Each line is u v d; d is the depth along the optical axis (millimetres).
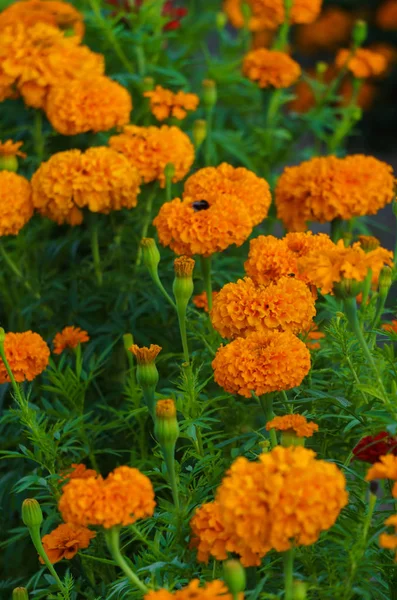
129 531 3262
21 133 5633
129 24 5883
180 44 6832
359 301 3990
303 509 2227
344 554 2752
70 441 3443
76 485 2420
